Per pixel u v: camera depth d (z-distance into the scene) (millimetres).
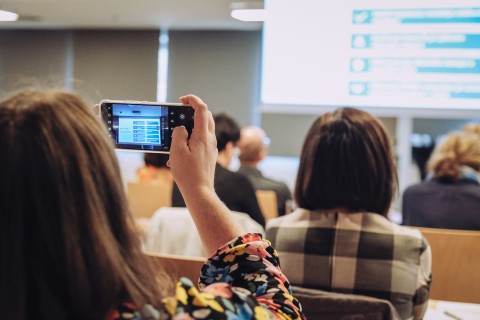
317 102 2521
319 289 1213
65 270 461
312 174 1236
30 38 5336
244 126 5227
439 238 1648
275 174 5234
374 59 2424
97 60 5242
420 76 2383
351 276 1191
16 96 517
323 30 2469
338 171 1212
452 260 1644
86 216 473
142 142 781
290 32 2508
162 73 5254
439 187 2434
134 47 5191
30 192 464
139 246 521
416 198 2469
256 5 3809
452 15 2312
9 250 458
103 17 4750
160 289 521
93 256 468
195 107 749
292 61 2523
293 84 2535
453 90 2359
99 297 466
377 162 1211
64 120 491
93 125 510
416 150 4965
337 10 2439
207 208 689
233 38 5141
